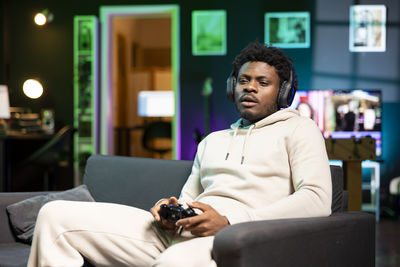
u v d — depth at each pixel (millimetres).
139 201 2078
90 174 2246
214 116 6328
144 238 1501
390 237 4262
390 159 5969
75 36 6480
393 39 6012
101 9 6531
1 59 6566
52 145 5141
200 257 1282
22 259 1733
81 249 1455
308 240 1360
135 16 6676
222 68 6324
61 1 6590
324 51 6129
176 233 1527
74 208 1471
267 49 1752
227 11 6316
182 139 6367
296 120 1688
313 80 6133
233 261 1174
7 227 2086
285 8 6211
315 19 6152
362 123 5590
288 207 1430
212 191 1680
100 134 6598
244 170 1648
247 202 1596
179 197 1912
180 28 6375
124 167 2176
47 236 1425
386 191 5934
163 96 7504
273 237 1254
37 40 6613
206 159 1807
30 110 6527
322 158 1558
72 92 6547
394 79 6012
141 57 10586
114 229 1472
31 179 5598
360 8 6059
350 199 3922
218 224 1378
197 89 6348
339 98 5641
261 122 1726
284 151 1626
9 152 5301
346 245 1507
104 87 6594
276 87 1745
